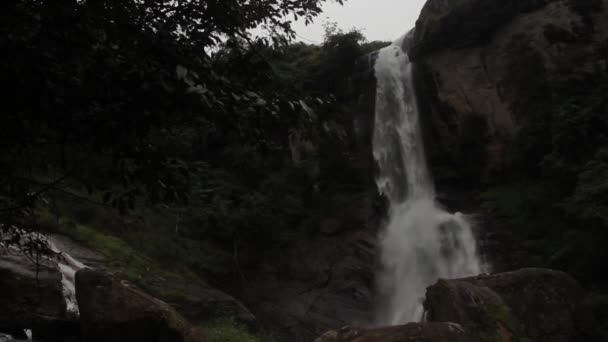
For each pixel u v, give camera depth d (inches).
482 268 689.0
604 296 420.8
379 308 747.4
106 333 341.1
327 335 274.2
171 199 152.0
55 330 394.9
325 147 911.0
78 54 130.0
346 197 883.4
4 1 119.1
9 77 121.0
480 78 842.2
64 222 605.3
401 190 888.9
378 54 1008.9
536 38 784.3
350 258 794.8
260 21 169.2
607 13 764.6
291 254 810.2
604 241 518.3
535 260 617.9
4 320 377.1
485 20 850.8
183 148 529.3
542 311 342.3
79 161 156.3
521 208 701.3
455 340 261.4
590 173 537.0
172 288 601.3
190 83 123.6
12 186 162.7
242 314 617.9
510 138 782.5
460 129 836.0
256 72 151.0
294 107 145.5
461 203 806.5
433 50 904.3
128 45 134.3
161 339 346.3
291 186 884.0
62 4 124.2
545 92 751.1
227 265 768.3
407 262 771.4
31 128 141.0
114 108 127.8
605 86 706.8
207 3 143.9
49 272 418.0
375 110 965.2
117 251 619.2
